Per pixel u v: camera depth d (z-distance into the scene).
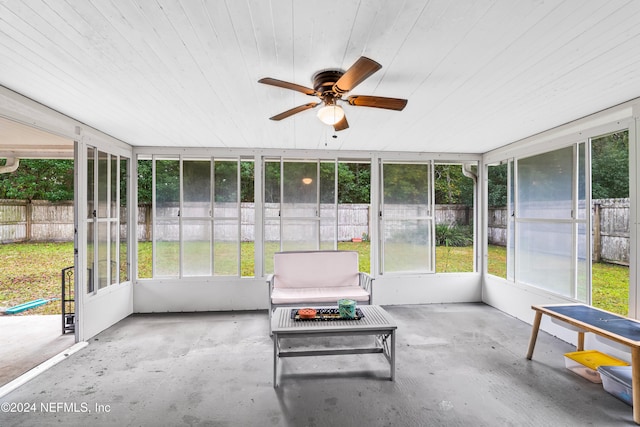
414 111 2.83
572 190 3.24
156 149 4.27
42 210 7.44
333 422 1.99
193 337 3.36
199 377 2.53
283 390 2.35
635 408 1.98
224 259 4.37
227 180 4.38
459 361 2.80
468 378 2.51
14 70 2.01
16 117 2.39
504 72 2.05
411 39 1.66
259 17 1.46
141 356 2.91
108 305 3.66
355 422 1.99
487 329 3.59
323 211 4.53
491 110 2.81
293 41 1.67
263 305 4.36
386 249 4.59
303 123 3.21
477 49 1.76
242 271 4.55
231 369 2.67
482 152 4.66
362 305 3.30
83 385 2.41
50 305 4.85
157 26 1.53
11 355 2.92
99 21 1.48
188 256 4.32
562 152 3.34
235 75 2.09
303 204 4.51
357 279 4.00
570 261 3.26
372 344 3.19
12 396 2.26
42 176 8.33
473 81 2.20
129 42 1.68
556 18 1.47
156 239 4.29
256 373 2.60
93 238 3.42
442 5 1.38
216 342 3.23
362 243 5.59
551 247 3.50
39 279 6.12
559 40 1.67
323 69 2.00
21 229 7.26
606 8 1.39
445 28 1.56
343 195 6.72
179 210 4.32
